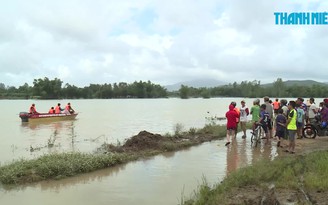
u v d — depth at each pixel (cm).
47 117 3428
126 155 1409
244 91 15825
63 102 10912
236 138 1959
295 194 844
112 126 3002
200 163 1322
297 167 1079
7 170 1136
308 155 1284
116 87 15462
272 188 902
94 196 942
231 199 821
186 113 5050
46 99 13150
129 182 1073
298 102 1808
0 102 10881
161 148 1605
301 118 1802
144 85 15738
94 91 14925
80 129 2752
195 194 907
